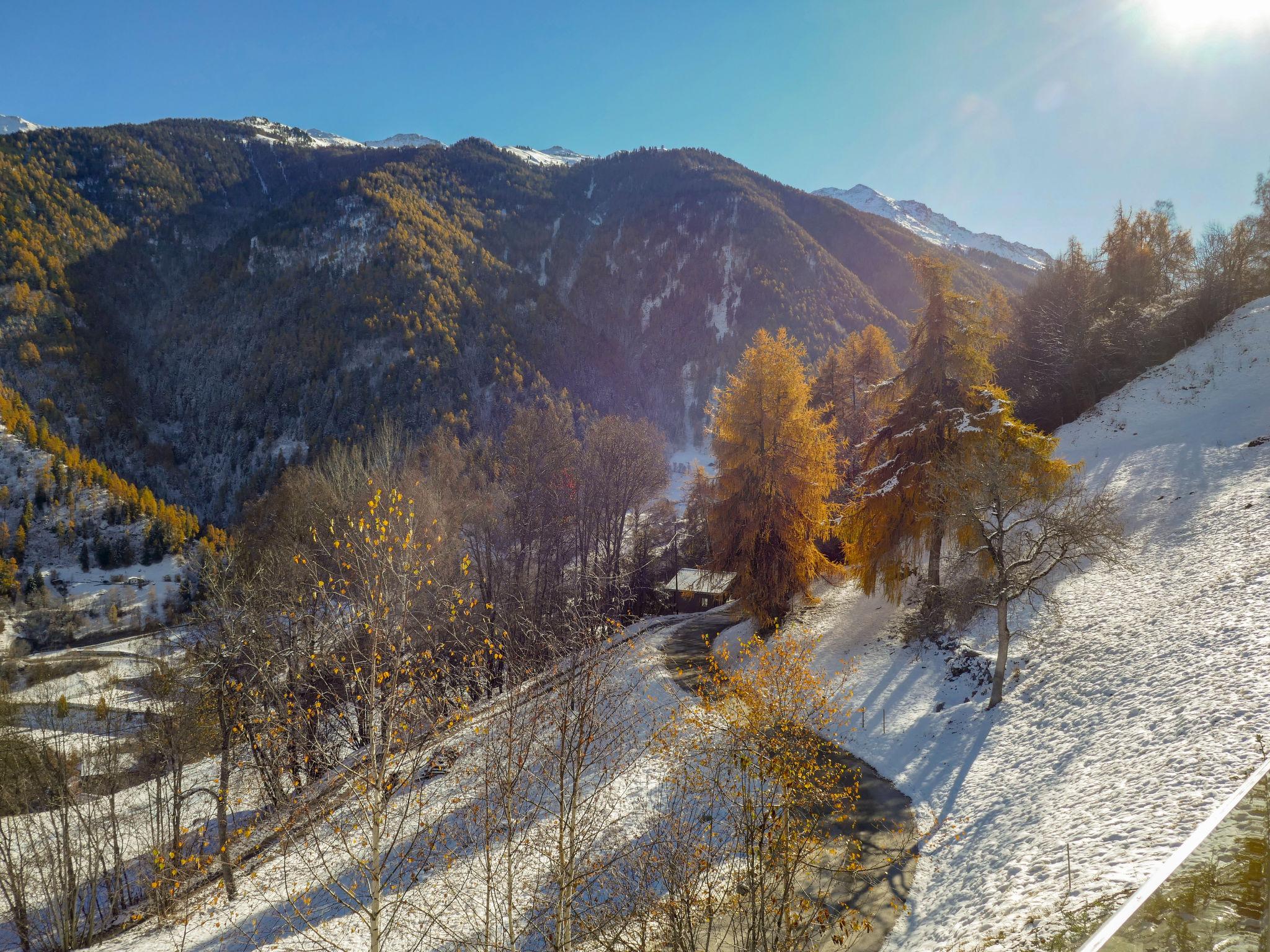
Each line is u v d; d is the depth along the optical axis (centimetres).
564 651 1318
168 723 2358
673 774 1619
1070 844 1233
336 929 1493
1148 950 236
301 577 2264
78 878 2319
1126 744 1495
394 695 1012
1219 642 1659
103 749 2725
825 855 1544
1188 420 3441
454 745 1258
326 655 1155
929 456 2583
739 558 3011
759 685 1650
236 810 2473
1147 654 1811
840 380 4869
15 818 2319
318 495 3384
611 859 1300
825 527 2986
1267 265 4894
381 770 1016
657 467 5678
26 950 2084
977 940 1063
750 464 2930
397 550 1027
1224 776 1169
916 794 1812
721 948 1152
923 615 2639
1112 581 2350
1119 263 5453
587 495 5022
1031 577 2084
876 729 2195
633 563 5066
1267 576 1844
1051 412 4475
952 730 2047
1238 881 252
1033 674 2067
